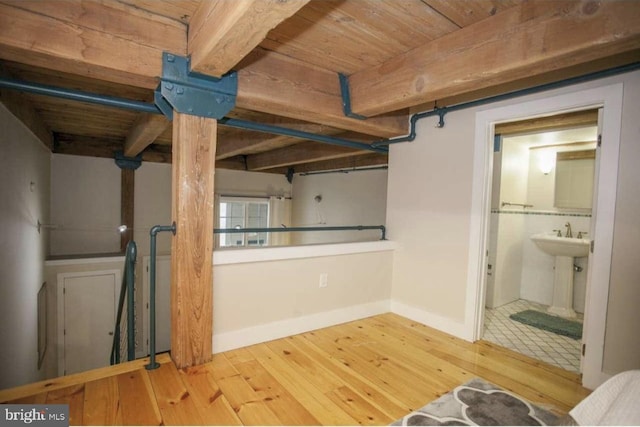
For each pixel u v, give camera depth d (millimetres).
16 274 2725
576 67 2135
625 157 1917
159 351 5309
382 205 4996
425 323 3033
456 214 2801
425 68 1998
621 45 1411
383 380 2072
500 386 2039
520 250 4242
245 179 6539
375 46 2021
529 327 3186
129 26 1680
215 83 1953
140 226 5238
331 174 6000
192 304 2100
